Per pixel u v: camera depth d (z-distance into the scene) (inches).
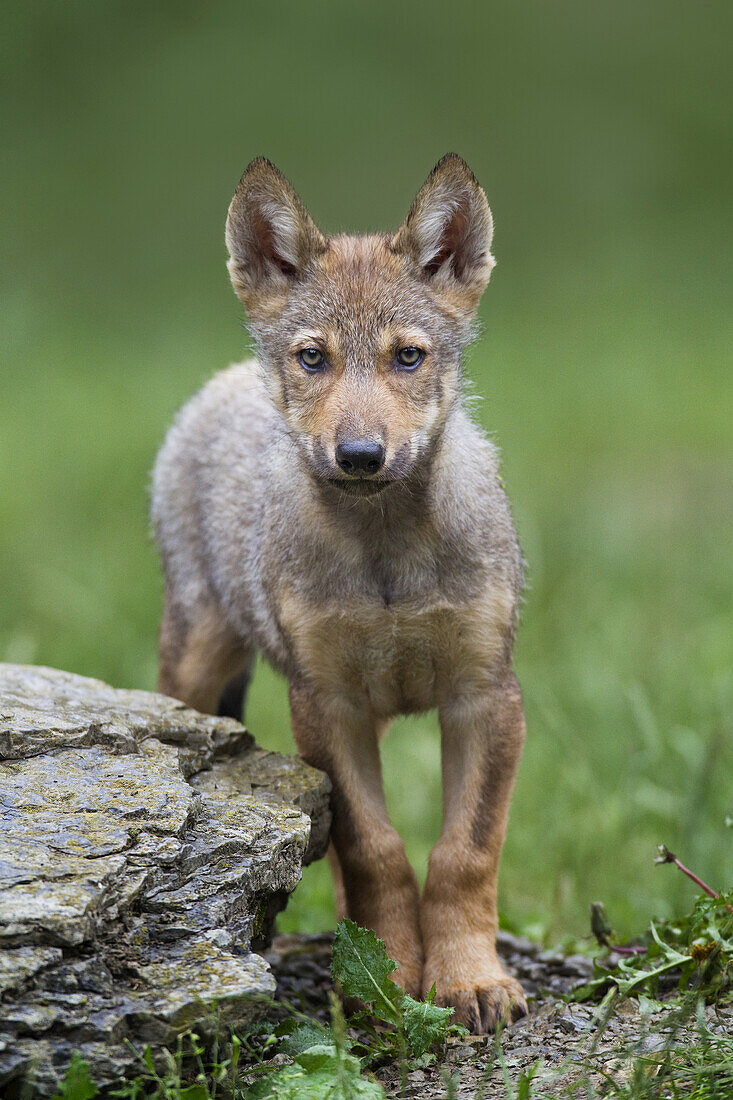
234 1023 241.8
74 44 1614.2
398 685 346.9
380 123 1482.5
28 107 1508.4
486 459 357.1
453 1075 262.1
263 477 381.4
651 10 1748.3
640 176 1476.4
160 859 259.6
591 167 1481.3
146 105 1505.9
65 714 310.3
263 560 364.2
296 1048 262.8
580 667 539.2
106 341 1080.8
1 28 1598.2
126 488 781.3
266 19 1668.3
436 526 330.3
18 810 266.8
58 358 1031.6
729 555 674.2
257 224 356.8
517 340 1145.4
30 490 780.6
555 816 445.1
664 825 437.7
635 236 1379.2
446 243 354.6
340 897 377.1
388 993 277.6
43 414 899.4
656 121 1568.7
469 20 1692.9
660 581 650.2
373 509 326.6
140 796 277.4
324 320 335.0
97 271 1238.3
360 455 307.0
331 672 340.5
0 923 231.9
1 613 600.7
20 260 1237.1
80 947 237.9
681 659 536.7
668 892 402.9
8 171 1401.3
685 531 719.1
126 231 1311.5
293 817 294.0
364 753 350.0
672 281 1285.7
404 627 333.7
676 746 445.4
